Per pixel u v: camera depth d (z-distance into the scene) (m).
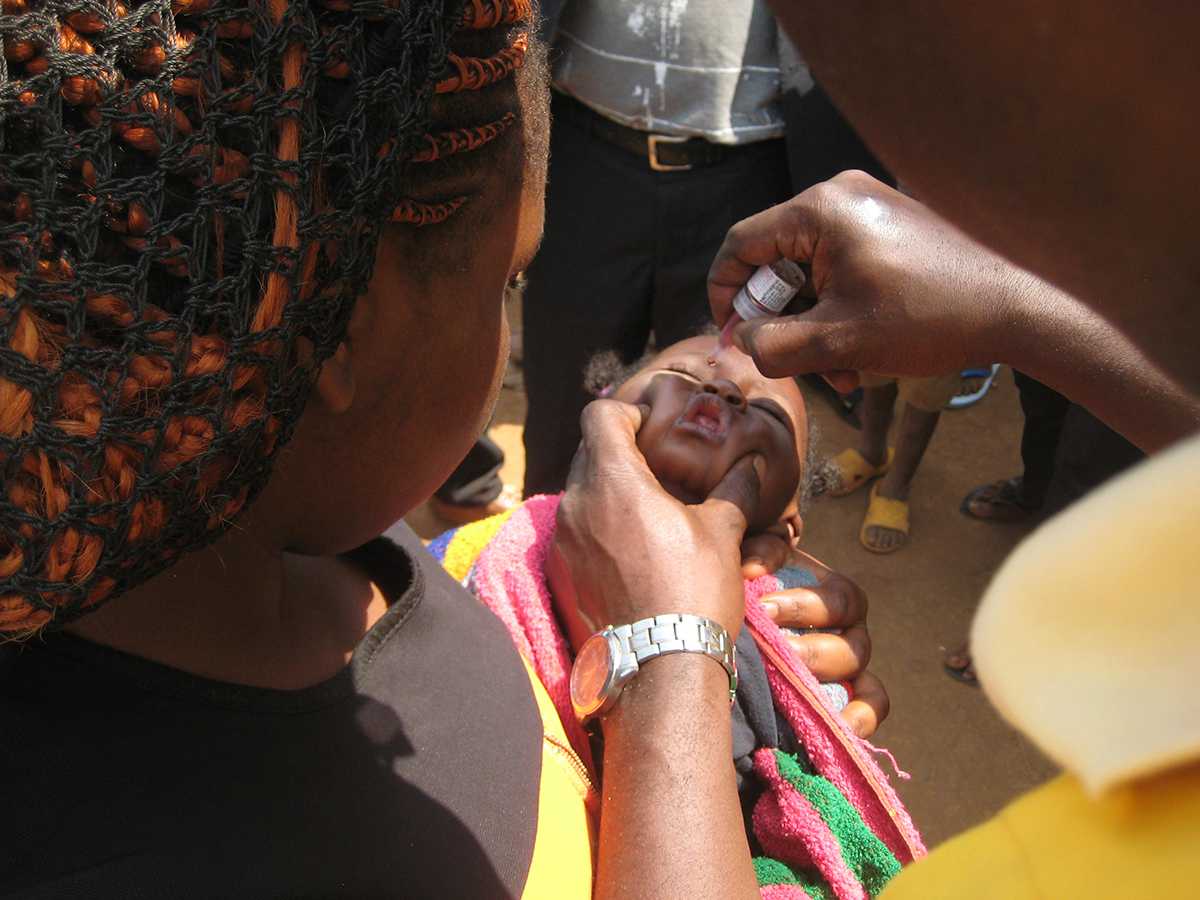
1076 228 0.46
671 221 2.81
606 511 1.41
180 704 0.81
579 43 2.71
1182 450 0.46
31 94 0.54
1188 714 0.44
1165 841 0.48
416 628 1.10
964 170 0.48
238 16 0.57
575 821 1.13
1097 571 0.47
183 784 0.78
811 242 1.38
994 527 3.89
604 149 2.81
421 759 0.97
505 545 1.65
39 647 0.78
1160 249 0.45
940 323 1.29
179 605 0.84
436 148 0.73
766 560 1.71
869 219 1.33
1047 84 0.43
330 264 0.63
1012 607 0.51
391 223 0.74
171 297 0.60
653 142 2.72
